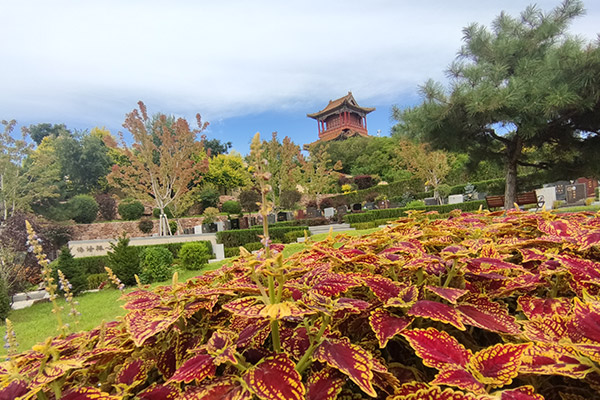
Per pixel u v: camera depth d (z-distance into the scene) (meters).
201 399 0.74
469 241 1.59
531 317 1.04
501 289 1.20
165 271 8.73
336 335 1.01
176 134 17.27
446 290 1.00
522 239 1.65
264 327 0.92
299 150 27.72
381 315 1.00
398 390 0.84
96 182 36.34
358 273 1.25
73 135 42.78
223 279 1.65
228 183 35.47
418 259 1.17
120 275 8.57
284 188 24.81
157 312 1.12
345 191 33.03
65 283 1.80
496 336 1.16
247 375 0.77
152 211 28.92
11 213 16.77
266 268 0.85
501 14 11.48
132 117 15.53
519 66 10.09
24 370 0.87
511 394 0.69
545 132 10.27
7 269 8.14
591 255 1.44
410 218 2.41
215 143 50.56
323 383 0.85
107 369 1.06
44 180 19.17
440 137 10.64
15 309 7.11
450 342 0.88
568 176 11.15
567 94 8.04
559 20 10.55
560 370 0.73
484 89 9.16
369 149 42.09
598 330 0.81
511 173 11.38
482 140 11.19
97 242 11.77
